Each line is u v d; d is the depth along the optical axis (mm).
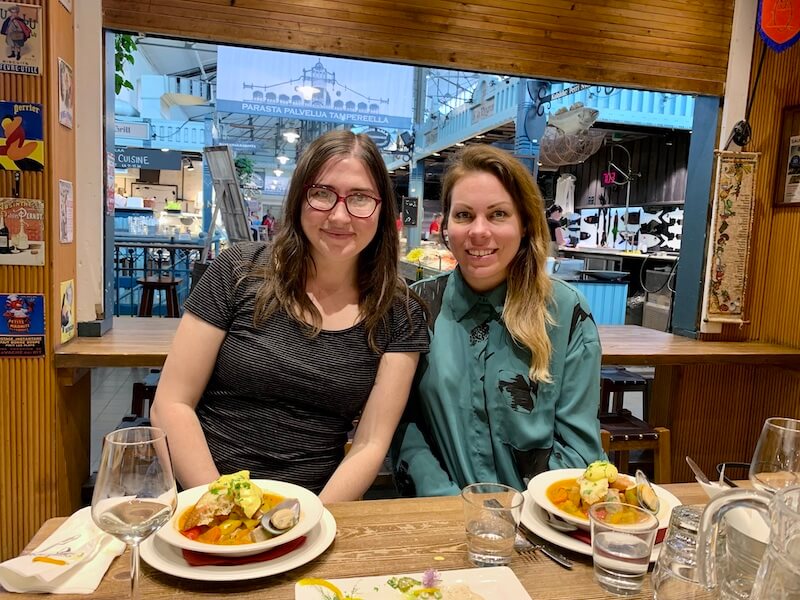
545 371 1538
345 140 1516
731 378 3396
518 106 5473
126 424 2701
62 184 2389
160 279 5844
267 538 985
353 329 1553
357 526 1130
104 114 2641
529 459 1561
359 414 1668
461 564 1007
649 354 2861
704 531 847
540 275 1578
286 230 1543
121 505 855
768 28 2826
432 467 1566
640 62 3094
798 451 1127
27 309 2309
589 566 1023
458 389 1574
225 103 4934
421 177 8570
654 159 8797
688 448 3402
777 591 612
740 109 3230
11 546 2395
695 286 3340
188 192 13133
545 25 2963
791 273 3180
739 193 3215
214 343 1538
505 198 1533
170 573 916
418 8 2820
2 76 2184
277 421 1522
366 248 1597
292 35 2719
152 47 9930
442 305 1672
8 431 2346
